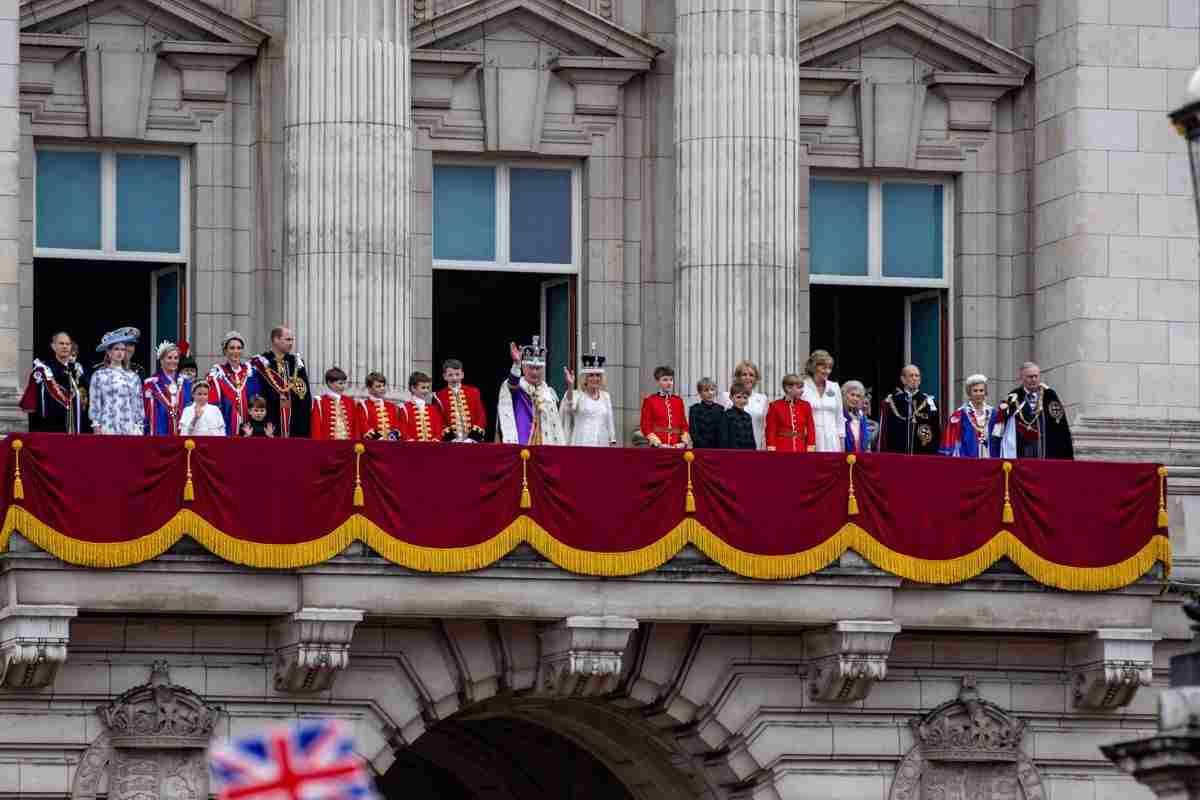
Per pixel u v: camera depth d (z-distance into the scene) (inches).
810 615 6117.1
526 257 6968.5
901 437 6481.3
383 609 5895.7
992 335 7126.0
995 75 7130.9
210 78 6761.8
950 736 6363.2
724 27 6697.8
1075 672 6427.2
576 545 5969.5
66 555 5723.4
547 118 6948.8
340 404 6156.5
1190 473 6658.5
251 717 5979.3
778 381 6638.8
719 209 6663.4
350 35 6501.0
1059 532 6264.8
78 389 6097.4
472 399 6299.2
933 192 7204.7
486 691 6146.7
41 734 5885.8
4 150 6230.3
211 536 5782.5
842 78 7086.6
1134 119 6909.5
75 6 6683.1
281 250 6653.5
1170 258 6884.8
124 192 6756.9
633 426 6924.2
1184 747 3540.8
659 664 6225.4
